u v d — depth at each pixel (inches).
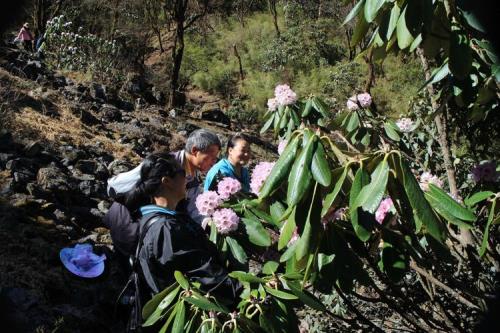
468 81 92.6
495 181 99.7
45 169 237.8
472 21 83.2
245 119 707.4
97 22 836.6
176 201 116.3
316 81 824.9
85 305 165.9
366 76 796.6
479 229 106.1
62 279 170.2
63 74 460.1
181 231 106.3
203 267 101.4
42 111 330.0
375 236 91.2
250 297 87.7
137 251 110.3
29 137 278.7
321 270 80.4
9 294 152.5
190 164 150.6
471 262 97.9
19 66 394.3
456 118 120.2
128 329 111.7
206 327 82.8
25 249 179.5
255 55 925.8
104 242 209.2
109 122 388.5
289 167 74.9
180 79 855.7
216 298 94.3
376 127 127.5
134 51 815.7
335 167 82.0
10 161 234.1
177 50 598.5
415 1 81.0
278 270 105.6
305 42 909.2
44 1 736.3
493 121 117.0
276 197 99.1
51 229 200.5
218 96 828.0
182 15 616.7
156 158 116.3
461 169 136.4
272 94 803.4
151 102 553.3
